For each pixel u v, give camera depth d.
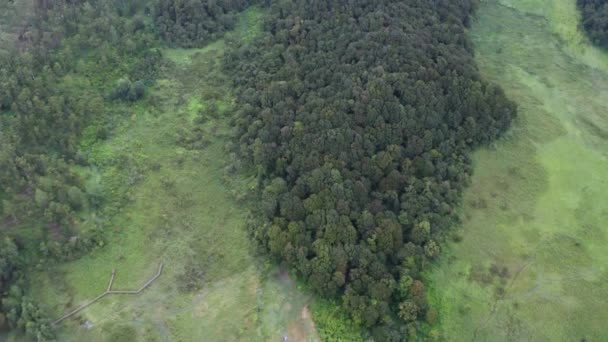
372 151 99.00
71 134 105.50
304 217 91.62
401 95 104.75
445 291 88.19
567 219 98.94
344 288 85.19
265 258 91.88
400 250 88.31
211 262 92.88
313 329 83.69
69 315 86.75
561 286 89.12
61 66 114.94
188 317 86.25
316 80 111.19
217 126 114.00
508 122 112.94
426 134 101.19
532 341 82.62
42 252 91.69
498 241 95.50
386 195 94.19
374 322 81.62
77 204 95.94
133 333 84.50
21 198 94.25
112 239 95.62
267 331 83.88
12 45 116.12
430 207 95.38
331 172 93.56
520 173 106.62
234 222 98.38
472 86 110.00
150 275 91.56
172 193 102.56
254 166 103.81
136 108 116.62
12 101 105.19
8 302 83.69
